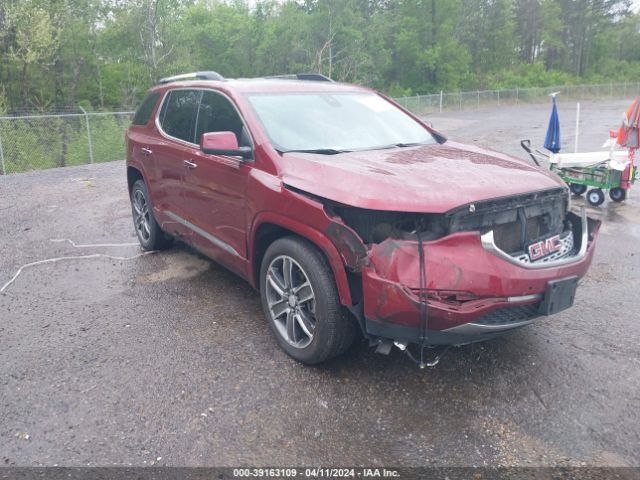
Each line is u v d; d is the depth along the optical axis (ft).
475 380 12.07
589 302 16.26
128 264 20.30
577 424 10.61
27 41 110.32
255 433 10.47
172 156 17.56
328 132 14.70
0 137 58.75
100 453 10.00
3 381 12.39
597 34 284.61
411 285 10.23
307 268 11.87
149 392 11.84
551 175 12.76
